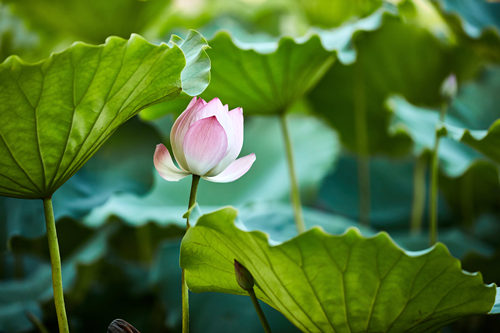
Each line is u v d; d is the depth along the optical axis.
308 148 4.98
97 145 2.83
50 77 2.69
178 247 4.05
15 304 3.79
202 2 5.75
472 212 5.16
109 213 3.82
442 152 3.97
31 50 4.75
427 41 4.50
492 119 5.17
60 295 2.81
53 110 2.73
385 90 4.83
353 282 2.76
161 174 2.83
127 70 2.74
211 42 3.20
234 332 3.59
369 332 2.83
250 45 3.27
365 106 4.93
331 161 4.86
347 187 5.49
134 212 3.97
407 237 4.67
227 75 3.29
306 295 2.79
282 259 2.74
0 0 4.43
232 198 4.65
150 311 4.12
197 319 3.67
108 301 4.18
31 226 3.53
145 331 4.00
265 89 3.33
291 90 3.36
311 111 5.17
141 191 3.85
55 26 4.58
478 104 5.28
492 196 5.04
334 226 4.15
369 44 4.53
